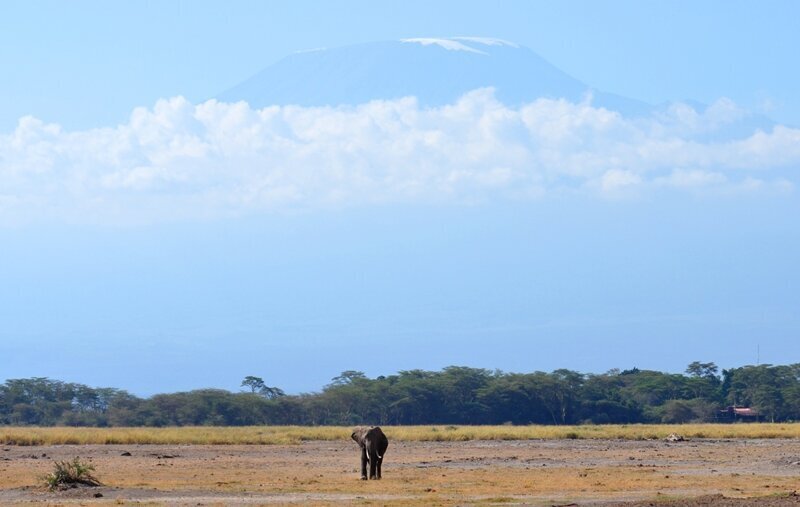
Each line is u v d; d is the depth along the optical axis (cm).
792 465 7862
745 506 4772
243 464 8331
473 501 5269
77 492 5759
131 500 5422
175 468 7869
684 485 6247
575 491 5909
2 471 7456
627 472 7262
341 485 6256
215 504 5181
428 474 7125
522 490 5950
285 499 5434
